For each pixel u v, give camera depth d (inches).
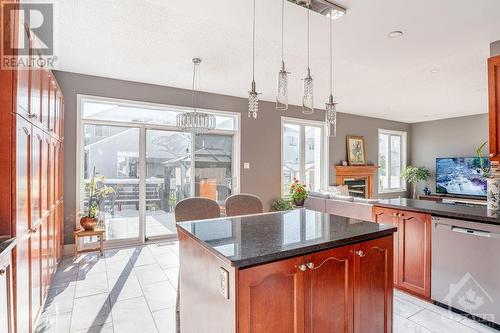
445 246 96.8
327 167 268.8
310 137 264.8
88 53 137.3
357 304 62.6
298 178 255.4
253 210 119.5
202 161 207.5
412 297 105.5
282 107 83.4
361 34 99.5
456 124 298.8
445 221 96.7
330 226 71.5
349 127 285.4
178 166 198.5
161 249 169.6
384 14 86.0
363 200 170.6
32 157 78.4
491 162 102.4
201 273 61.0
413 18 88.3
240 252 50.3
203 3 81.1
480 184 269.7
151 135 190.2
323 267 57.0
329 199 191.5
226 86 191.9
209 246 54.5
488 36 100.5
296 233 64.2
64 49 132.6
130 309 99.5
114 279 124.8
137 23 110.0
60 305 101.9
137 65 153.4
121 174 180.7
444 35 99.9
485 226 86.9
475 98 221.5
